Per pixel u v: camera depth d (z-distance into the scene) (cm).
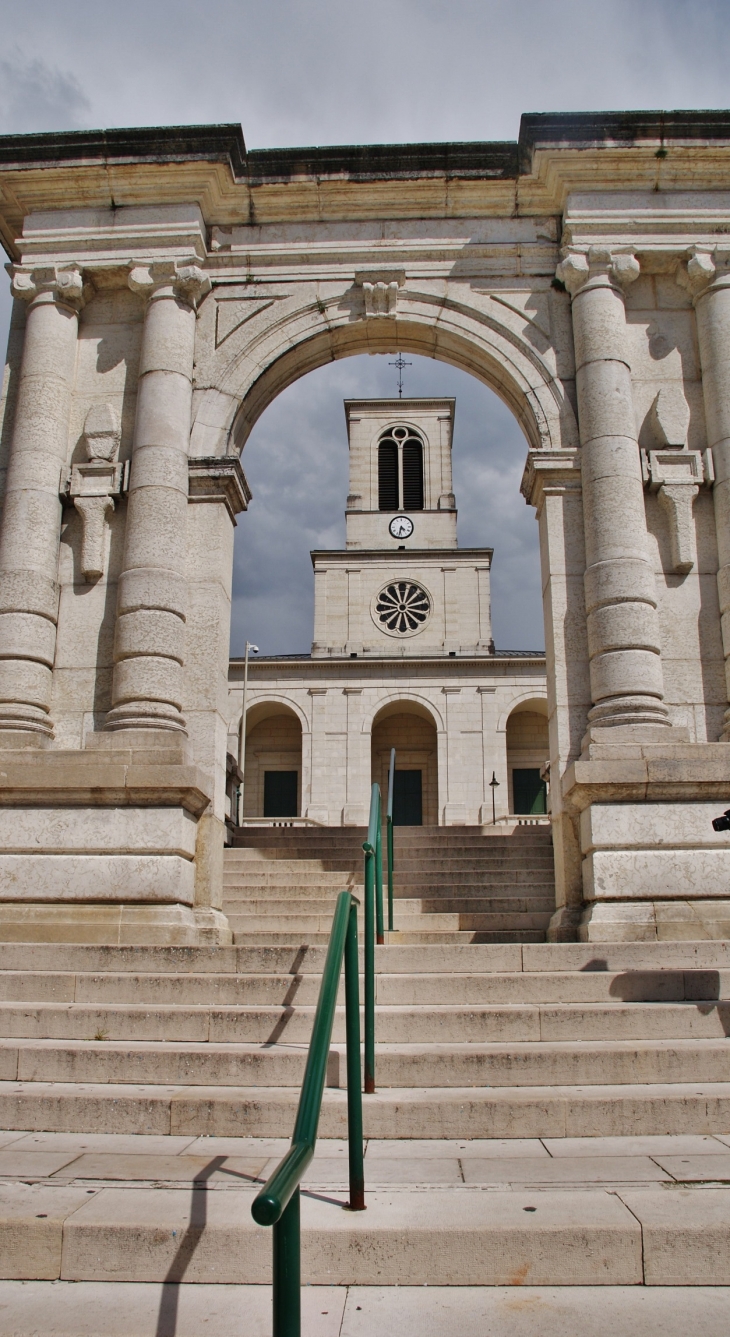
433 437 4728
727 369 1064
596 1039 629
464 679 3966
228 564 1094
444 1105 510
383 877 1266
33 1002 714
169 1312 347
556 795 1011
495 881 1258
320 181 1155
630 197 1123
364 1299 358
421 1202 404
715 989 709
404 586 4344
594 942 857
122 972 785
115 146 1130
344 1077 566
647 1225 374
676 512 1042
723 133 1105
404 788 4109
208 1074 575
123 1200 404
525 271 1147
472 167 1155
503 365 1118
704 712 1014
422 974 752
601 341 1073
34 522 1048
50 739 1012
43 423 1079
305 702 3956
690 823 910
